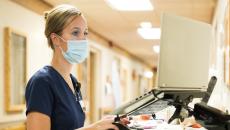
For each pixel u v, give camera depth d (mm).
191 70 1658
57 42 1455
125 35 7191
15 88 3615
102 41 7559
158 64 1503
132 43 8367
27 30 3953
